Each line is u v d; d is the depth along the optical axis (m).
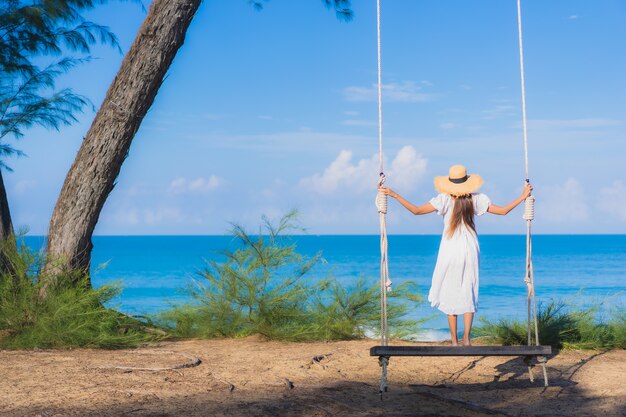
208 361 7.25
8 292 8.97
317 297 9.93
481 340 9.02
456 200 6.34
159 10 9.67
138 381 6.03
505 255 90.88
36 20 10.52
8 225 10.04
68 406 5.07
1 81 10.59
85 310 8.91
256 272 9.91
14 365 6.84
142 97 9.70
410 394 5.82
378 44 5.94
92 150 9.65
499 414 5.14
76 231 9.58
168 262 74.50
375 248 118.31
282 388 5.90
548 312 8.99
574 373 6.75
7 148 10.25
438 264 6.40
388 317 9.83
